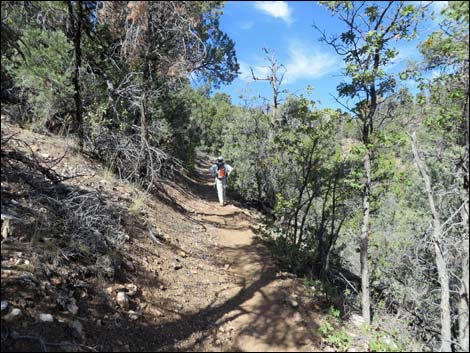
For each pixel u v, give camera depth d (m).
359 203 8.67
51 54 6.40
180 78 10.35
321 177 8.73
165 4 7.50
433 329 7.04
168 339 4.12
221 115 34.19
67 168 7.14
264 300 5.45
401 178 8.20
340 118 6.91
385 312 7.28
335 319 5.28
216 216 10.98
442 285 5.58
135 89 8.92
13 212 4.37
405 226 10.77
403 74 5.68
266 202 15.01
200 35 10.80
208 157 36.25
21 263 3.76
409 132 6.38
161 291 5.07
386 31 5.48
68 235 4.73
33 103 7.42
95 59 9.23
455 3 4.60
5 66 6.05
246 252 7.75
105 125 9.23
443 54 5.36
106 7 6.97
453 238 5.84
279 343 4.40
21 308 3.33
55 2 6.49
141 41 8.29
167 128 13.48
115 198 7.06
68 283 4.02
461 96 5.65
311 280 6.51
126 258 5.26
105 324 3.85
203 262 6.75
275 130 13.97
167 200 9.99
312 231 9.21
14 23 5.78
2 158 5.18
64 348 3.23
